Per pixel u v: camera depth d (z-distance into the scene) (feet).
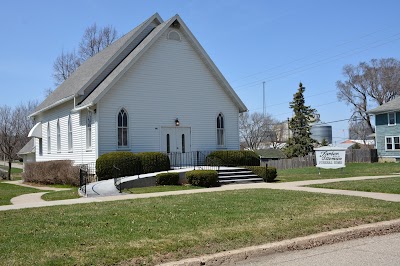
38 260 22.52
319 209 38.19
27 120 209.97
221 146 98.84
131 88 86.28
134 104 86.58
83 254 23.68
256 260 24.34
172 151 91.15
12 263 21.99
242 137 259.19
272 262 23.84
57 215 36.83
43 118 118.11
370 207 39.34
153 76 89.56
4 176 153.38
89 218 34.55
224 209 38.29
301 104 169.89
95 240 26.81
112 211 37.88
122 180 66.03
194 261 22.98
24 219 35.29
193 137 94.58
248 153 92.63
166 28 90.89
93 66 102.78
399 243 28.09
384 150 155.94
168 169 82.28
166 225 31.27
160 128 89.71
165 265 22.25
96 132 81.56
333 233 29.32
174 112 92.02
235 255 24.38
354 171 99.35
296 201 43.47
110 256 23.36
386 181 64.03
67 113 98.53
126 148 84.84
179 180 70.79
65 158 99.09
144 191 59.67
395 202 42.50
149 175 70.28
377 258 24.26
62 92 108.06
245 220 32.96
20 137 200.95
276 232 29.09
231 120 101.09
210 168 79.61
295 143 168.04
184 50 94.48
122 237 27.58
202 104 96.43
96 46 181.98
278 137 295.89
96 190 60.64
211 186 65.98
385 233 31.63
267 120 266.98
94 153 82.69
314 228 30.55
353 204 41.11
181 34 94.22
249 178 75.00
